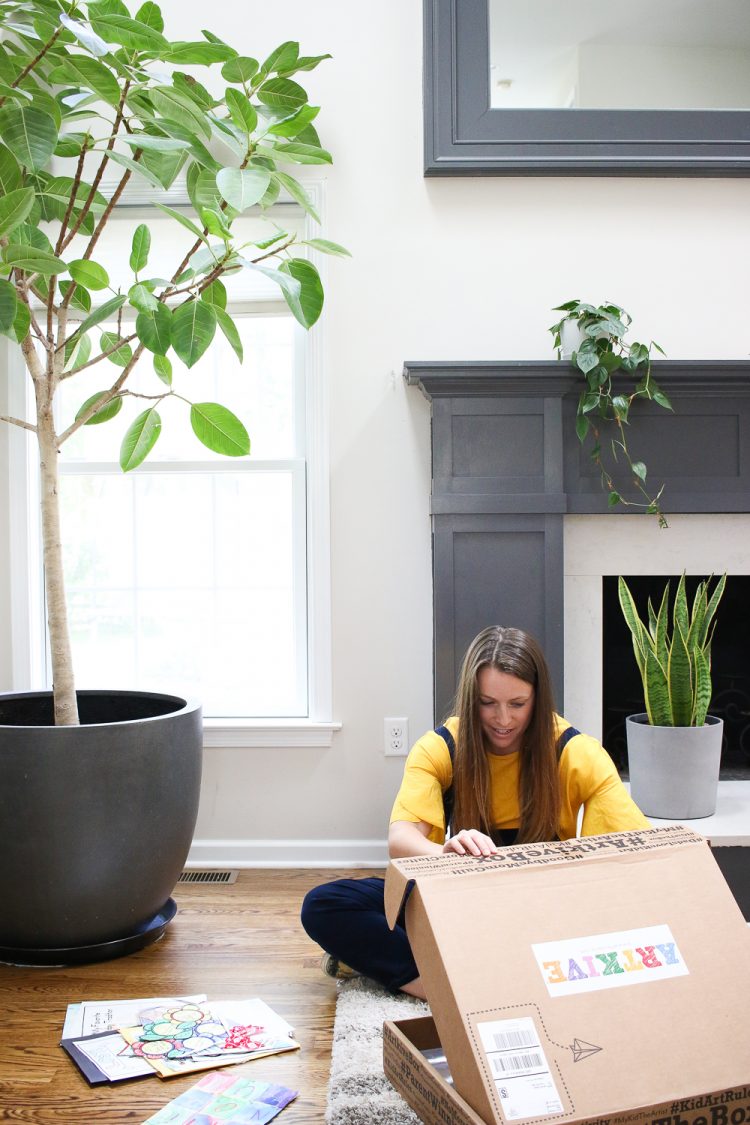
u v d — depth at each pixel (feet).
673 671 7.79
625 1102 3.74
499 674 5.58
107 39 6.51
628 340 9.02
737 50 8.99
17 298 6.28
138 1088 5.18
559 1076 3.76
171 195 9.07
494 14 8.95
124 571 9.78
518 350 9.02
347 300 9.05
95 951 6.84
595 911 4.33
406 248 9.03
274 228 9.18
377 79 9.05
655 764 7.77
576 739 5.85
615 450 8.54
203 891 8.39
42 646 9.48
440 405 8.43
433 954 4.09
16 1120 4.90
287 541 9.71
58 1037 5.76
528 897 4.33
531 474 8.43
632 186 9.02
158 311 6.53
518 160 8.84
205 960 6.91
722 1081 3.87
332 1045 5.61
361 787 9.11
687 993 4.12
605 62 8.96
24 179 7.23
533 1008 3.94
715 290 9.02
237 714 9.43
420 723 9.08
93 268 6.92
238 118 7.22
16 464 9.27
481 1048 3.78
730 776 9.32
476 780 5.76
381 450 9.05
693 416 8.52
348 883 6.40
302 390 9.46
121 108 6.82
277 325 9.74
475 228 9.02
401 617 9.06
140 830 6.81
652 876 4.55
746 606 9.75
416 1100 4.40
